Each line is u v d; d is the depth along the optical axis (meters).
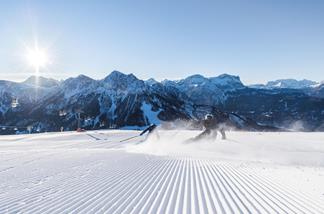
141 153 20.84
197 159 17.45
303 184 9.59
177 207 6.72
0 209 6.52
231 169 13.02
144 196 7.73
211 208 6.68
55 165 13.88
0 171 12.07
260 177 10.90
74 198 7.50
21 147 31.33
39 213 6.23
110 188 8.71
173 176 10.87
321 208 6.78
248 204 7.06
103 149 25.56
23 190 8.45
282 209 6.68
